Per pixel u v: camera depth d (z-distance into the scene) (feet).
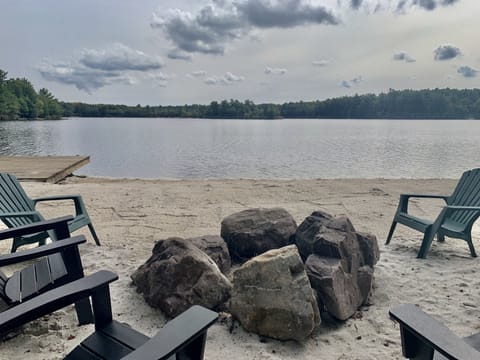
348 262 8.29
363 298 8.26
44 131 118.32
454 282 9.29
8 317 4.17
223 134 113.80
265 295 6.77
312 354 6.40
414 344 4.18
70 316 7.44
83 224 11.39
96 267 10.02
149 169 44.09
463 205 11.34
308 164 47.44
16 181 11.23
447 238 13.02
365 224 15.74
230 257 10.46
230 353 6.29
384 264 10.40
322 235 8.57
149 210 18.42
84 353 4.51
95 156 56.95
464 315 7.74
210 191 24.17
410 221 11.56
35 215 9.85
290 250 7.31
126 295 8.34
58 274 6.82
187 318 3.96
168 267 7.65
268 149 67.87
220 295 7.52
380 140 87.51
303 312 6.57
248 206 19.47
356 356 6.34
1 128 127.24
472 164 46.42
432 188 25.66
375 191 24.31
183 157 56.18
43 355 6.20
